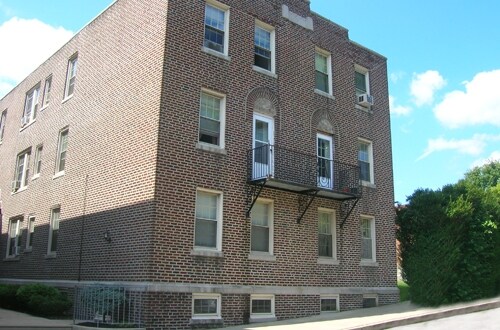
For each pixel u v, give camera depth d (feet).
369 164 73.10
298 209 60.39
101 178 57.62
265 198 57.31
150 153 49.96
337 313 59.36
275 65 62.69
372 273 67.97
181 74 52.70
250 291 53.11
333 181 65.57
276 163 58.85
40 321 44.78
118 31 60.85
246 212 55.06
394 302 69.72
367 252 69.15
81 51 69.36
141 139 51.88
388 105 78.59
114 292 46.62
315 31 69.41
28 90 86.07
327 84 70.03
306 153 63.16
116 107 57.72
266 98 60.44
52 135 72.84
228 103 56.34
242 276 53.11
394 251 72.13
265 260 55.62
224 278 51.47
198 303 49.14
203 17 56.44
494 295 67.82
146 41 54.95
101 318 45.88
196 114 53.11
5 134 92.58
